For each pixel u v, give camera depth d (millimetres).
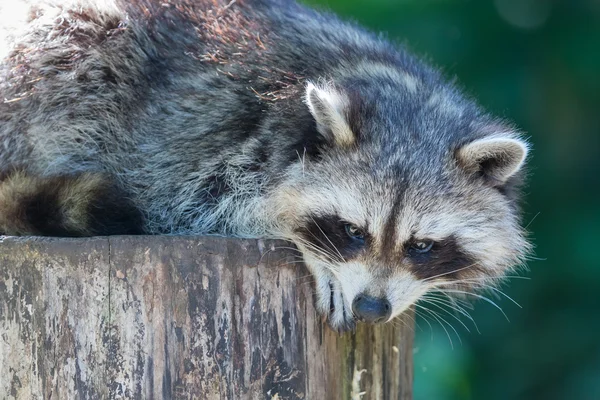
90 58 8836
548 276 13508
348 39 9086
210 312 6535
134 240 6406
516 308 13625
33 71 8711
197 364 6516
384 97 8266
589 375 13117
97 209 8078
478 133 8125
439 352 13250
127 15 8938
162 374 6453
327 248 7848
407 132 7977
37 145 8727
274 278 6785
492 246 8289
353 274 7664
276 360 6809
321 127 7969
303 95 8266
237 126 8445
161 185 8625
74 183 8031
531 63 14070
